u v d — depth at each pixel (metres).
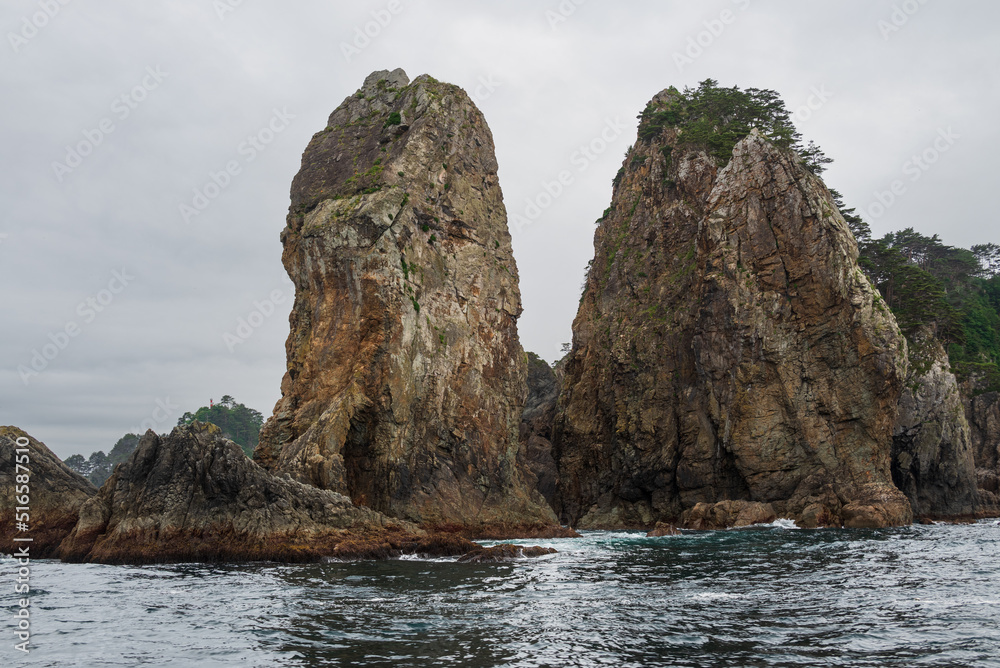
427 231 51.28
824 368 55.53
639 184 77.00
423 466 46.31
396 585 22.42
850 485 51.78
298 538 30.33
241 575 24.89
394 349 44.88
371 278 45.69
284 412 47.16
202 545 29.20
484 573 25.45
